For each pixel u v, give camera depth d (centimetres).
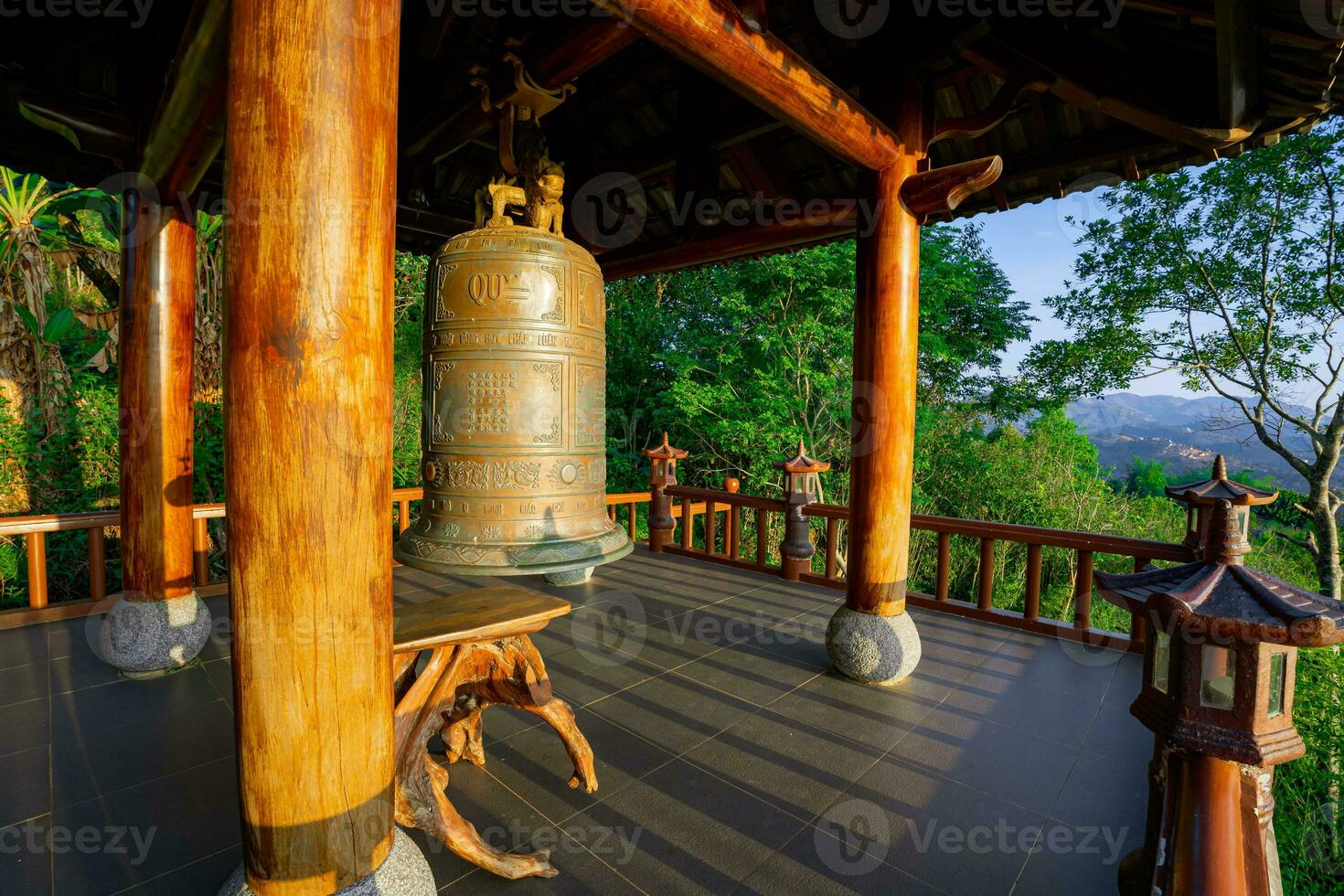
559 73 203
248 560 129
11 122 363
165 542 362
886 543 346
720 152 448
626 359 1557
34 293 849
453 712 231
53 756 273
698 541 1184
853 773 262
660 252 508
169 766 265
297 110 123
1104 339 1315
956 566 1573
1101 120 369
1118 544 401
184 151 288
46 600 450
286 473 127
